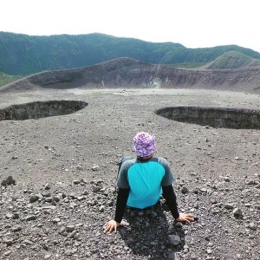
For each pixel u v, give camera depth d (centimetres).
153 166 456
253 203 568
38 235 463
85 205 560
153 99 3372
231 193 621
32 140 1307
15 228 476
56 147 1188
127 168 455
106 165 954
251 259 417
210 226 491
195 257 418
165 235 462
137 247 438
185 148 1171
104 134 1438
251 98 3709
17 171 886
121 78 6781
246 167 917
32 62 19538
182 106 2775
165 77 6612
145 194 479
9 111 2923
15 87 5575
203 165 945
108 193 612
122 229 475
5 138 1332
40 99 3556
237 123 2712
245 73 5838
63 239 454
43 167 924
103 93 4425
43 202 575
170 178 464
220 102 3178
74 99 3500
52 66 19712
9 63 18662
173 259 415
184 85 6253
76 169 903
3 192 657
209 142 1271
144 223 490
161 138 1352
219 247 440
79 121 1802
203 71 6400
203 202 573
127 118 1928
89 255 420
